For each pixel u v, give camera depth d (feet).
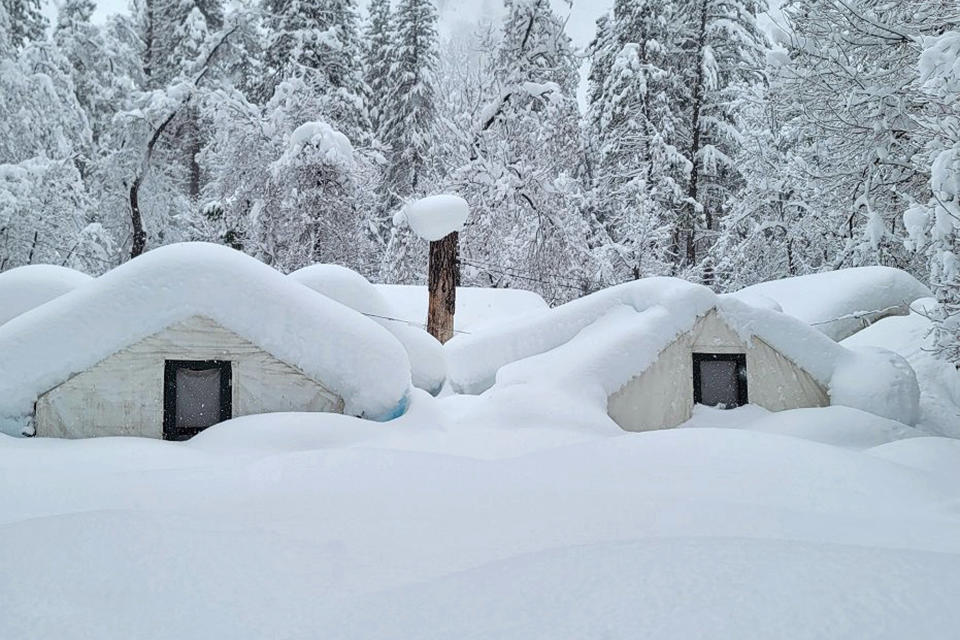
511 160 71.67
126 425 23.02
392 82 104.73
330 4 90.12
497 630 6.60
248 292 24.44
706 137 88.28
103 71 95.35
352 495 13.51
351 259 74.38
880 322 42.63
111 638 7.37
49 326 22.54
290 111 74.43
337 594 8.50
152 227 83.46
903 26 40.57
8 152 64.80
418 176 99.35
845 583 6.95
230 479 14.83
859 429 26.30
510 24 77.61
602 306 32.17
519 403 25.66
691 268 72.90
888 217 52.06
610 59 96.17
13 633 7.46
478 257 69.05
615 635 6.19
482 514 12.19
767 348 30.25
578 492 13.96
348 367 24.64
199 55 88.28
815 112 47.37
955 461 19.25
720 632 6.06
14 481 15.02
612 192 82.94
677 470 16.34
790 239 66.90
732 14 85.51
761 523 11.37
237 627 7.59
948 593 6.63
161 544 9.95
